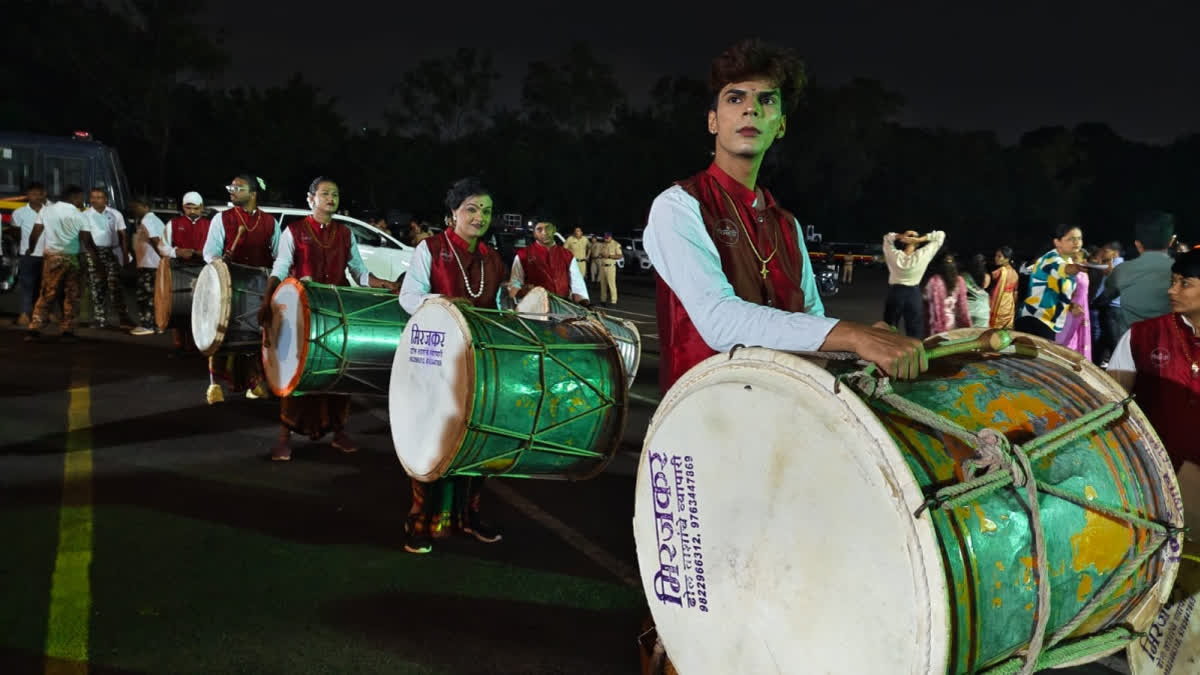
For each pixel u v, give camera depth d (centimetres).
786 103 238
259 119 5919
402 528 488
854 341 191
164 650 340
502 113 7338
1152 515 216
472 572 430
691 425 210
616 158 6856
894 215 7050
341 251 614
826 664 182
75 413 719
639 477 227
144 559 427
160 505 505
